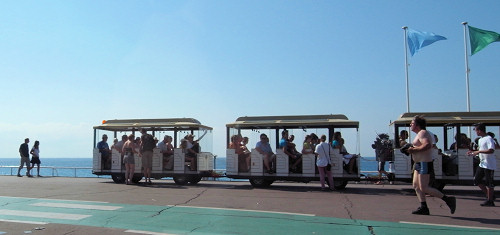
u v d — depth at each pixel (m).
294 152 15.12
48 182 16.83
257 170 15.07
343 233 7.02
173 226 7.59
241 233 7.04
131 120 17.55
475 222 7.98
